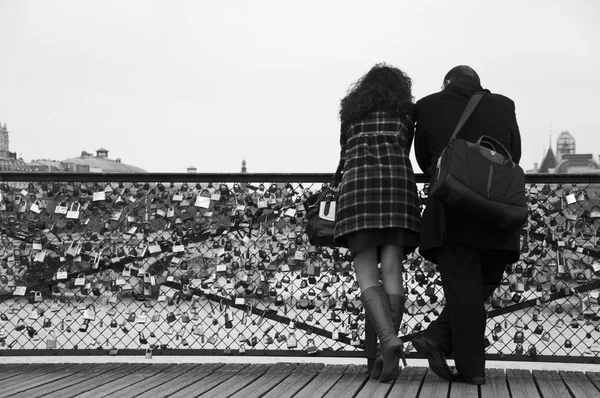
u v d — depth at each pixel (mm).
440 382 5070
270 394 4715
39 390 4867
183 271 5949
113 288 5969
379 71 5191
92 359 7551
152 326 8820
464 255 4910
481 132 4996
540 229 5742
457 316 4902
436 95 5180
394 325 4887
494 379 5180
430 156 5168
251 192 5938
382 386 4918
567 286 5648
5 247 6199
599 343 5531
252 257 5887
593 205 5664
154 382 5145
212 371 5555
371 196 4895
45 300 6734
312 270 5805
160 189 6051
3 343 5992
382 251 4992
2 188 6211
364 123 5082
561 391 4785
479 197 4633
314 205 5340
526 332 8516
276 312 5836
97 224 6105
